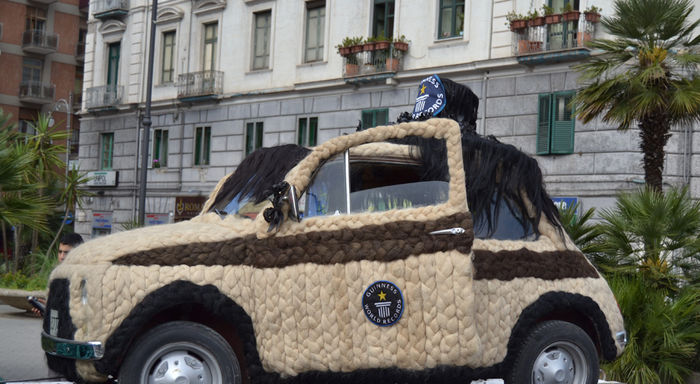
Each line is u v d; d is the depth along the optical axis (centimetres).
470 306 479
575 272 568
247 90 2802
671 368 880
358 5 2475
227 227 510
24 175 1027
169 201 3042
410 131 515
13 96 4722
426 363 480
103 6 3356
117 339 458
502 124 2123
